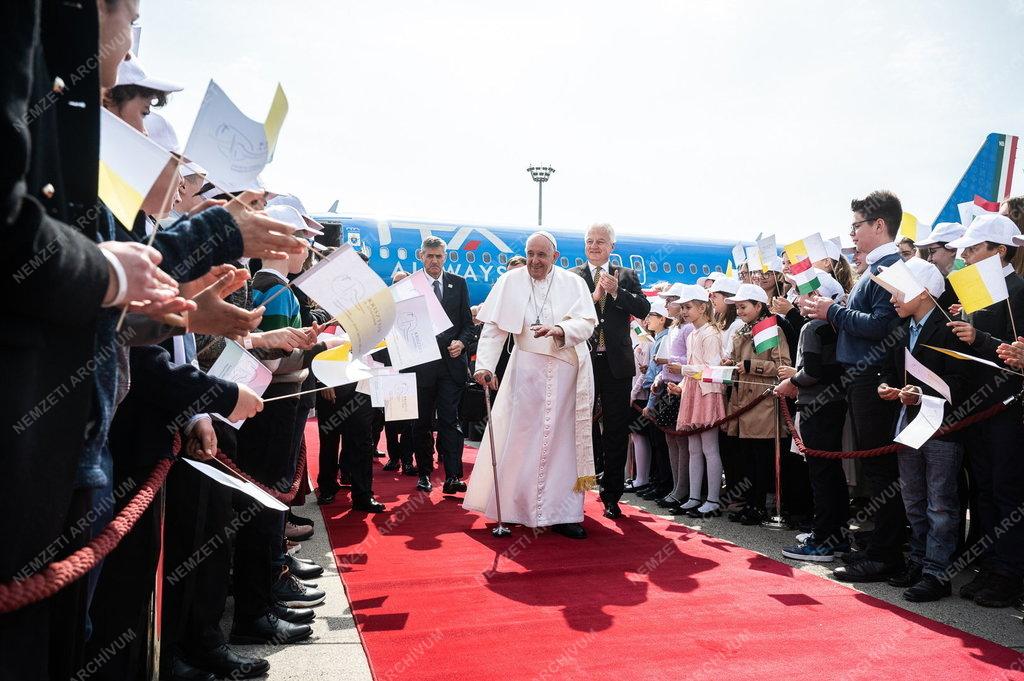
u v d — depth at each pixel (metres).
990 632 3.53
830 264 5.89
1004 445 3.96
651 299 8.18
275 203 4.36
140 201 1.54
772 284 6.29
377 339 2.73
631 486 7.88
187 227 1.78
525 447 5.55
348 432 6.34
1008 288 4.14
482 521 6.01
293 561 4.48
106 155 1.53
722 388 6.18
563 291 5.67
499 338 5.77
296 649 3.30
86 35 1.32
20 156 1.06
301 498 5.46
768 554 5.02
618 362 6.10
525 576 4.45
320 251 2.99
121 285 1.30
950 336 4.14
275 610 3.50
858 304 4.65
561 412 5.52
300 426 3.91
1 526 1.18
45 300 1.14
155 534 2.38
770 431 5.73
